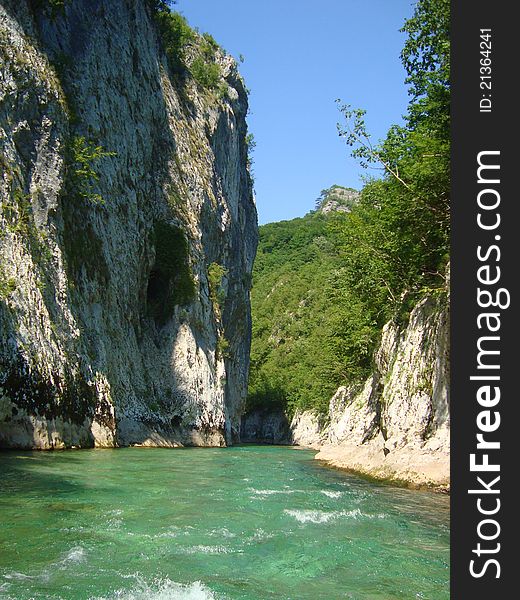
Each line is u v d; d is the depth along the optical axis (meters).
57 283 25.50
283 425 85.69
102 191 33.41
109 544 8.45
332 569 8.03
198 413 39.84
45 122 26.94
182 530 9.62
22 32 27.42
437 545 9.45
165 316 41.28
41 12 31.88
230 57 67.75
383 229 25.81
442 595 7.08
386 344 25.78
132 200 37.22
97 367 28.16
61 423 23.16
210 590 6.86
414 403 18.52
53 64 31.17
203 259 46.53
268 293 118.31
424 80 20.38
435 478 16.09
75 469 16.42
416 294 22.70
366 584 7.44
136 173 38.59
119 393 31.88
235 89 67.81
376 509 12.59
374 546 9.29
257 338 106.38
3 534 8.62
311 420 71.38
